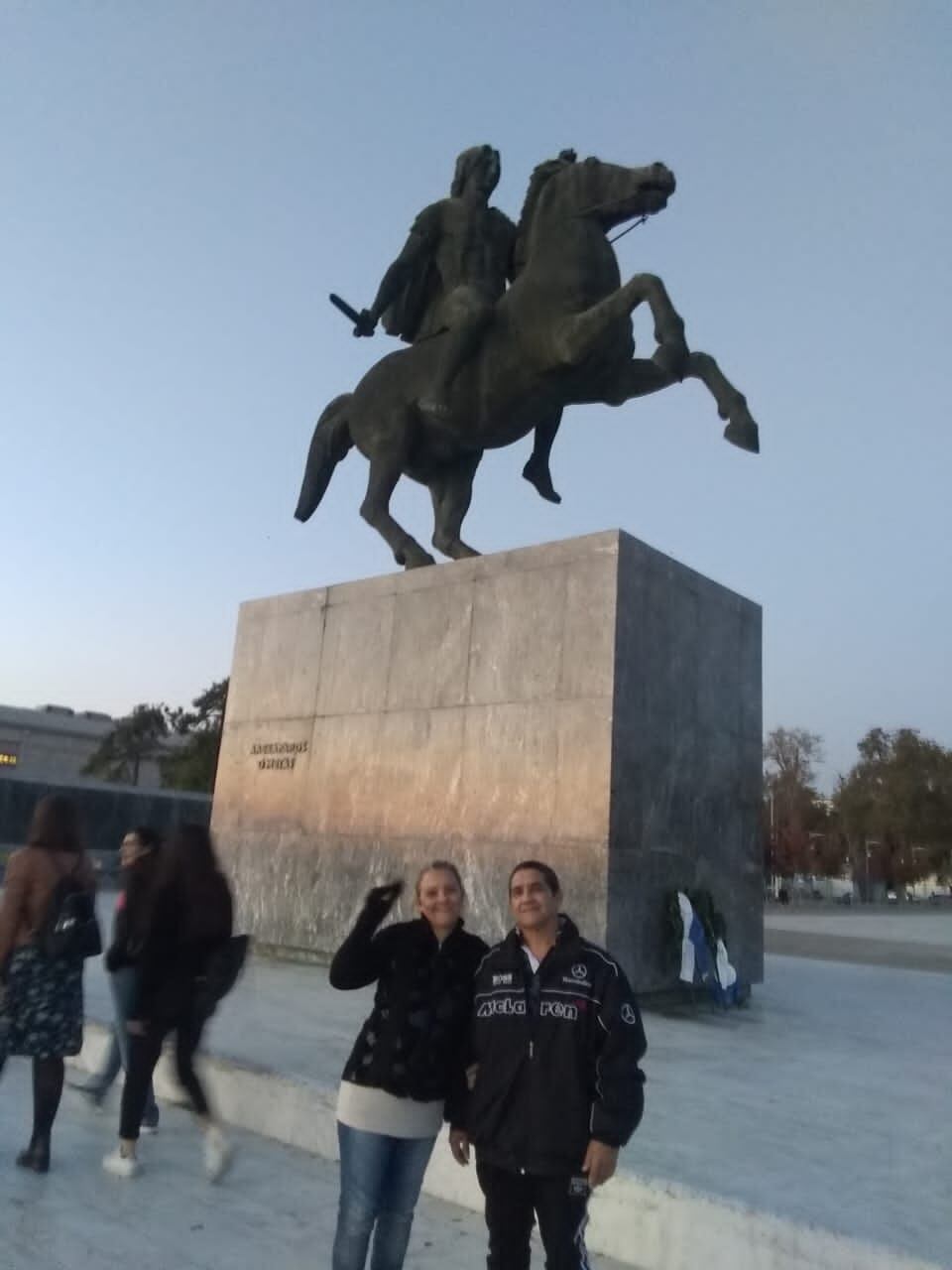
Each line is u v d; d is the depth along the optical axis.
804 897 60.25
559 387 8.45
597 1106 2.54
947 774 56.16
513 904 2.77
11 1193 3.96
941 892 75.88
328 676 9.20
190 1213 3.81
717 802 7.88
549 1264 2.54
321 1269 3.36
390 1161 2.94
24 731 69.69
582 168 8.66
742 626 8.48
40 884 4.26
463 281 9.30
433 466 9.84
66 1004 4.25
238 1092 4.92
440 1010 2.94
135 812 30.88
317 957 8.55
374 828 8.39
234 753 9.92
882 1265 2.95
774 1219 3.19
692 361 7.52
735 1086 4.93
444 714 8.10
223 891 4.36
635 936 6.90
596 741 7.05
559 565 7.62
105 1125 4.90
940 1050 6.14
